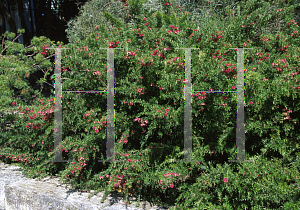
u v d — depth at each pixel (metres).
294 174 2.04
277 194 1.93
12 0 9.00
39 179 2.75
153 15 2.79
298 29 2.63
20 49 3.75
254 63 2.40
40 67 3.87
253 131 2.18
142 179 2.27
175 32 2.41
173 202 2.36
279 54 2.43
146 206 2.24
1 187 2.64
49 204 2.35
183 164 2.27
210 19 2.81
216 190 2.07
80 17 4.69
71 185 2.53
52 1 9.18
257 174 1.95
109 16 2.88
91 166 2.60
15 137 2.90
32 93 3.78
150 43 2.48
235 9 3.48
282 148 2.13
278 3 2.81
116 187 2.59
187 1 3.90
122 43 2.43
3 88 3.22
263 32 3.00
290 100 2.14
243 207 2.02
